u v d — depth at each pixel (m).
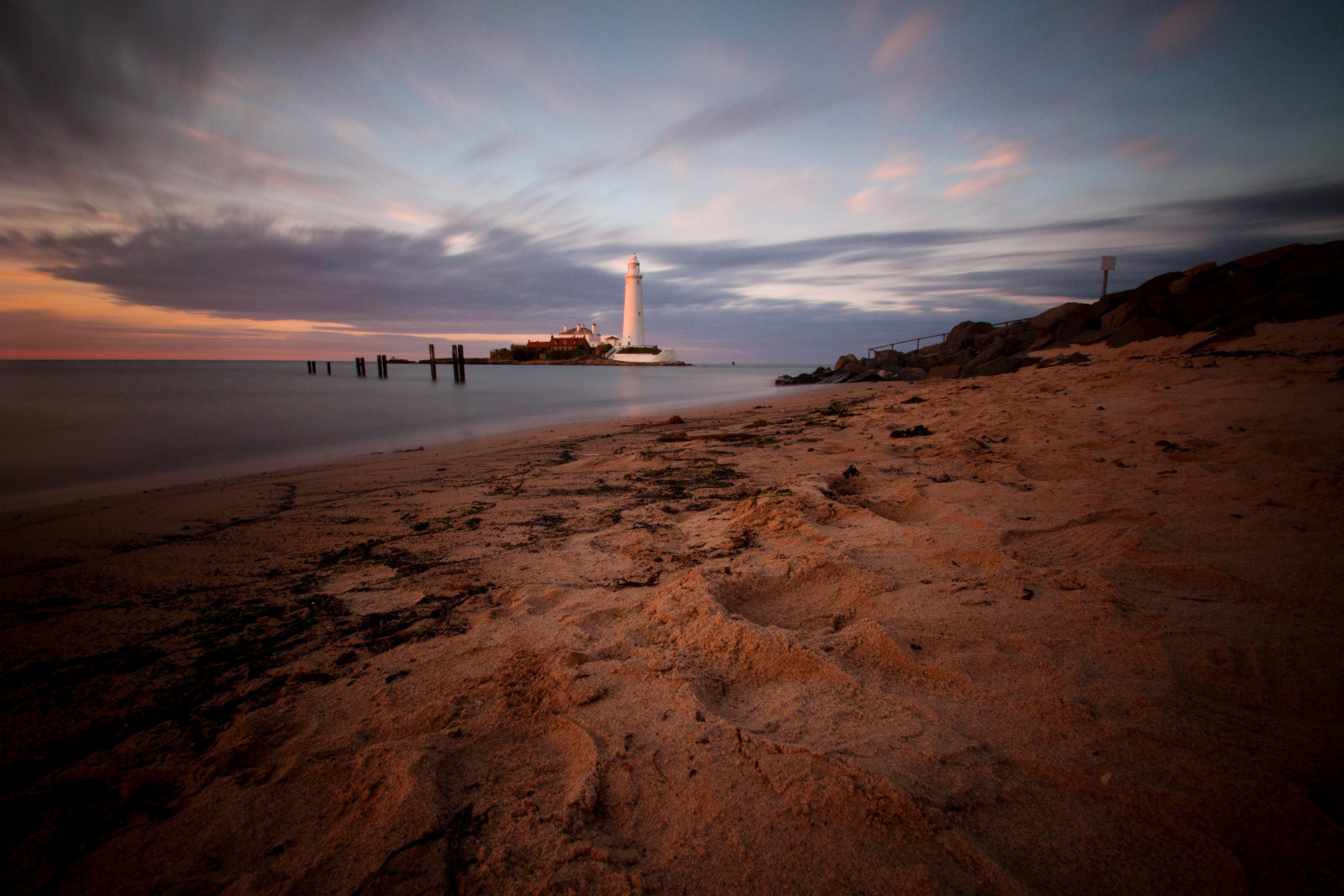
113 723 1.96
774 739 1.61
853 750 1.54
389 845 1.36
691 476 5.62
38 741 1.88
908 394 15.80
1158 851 1.19
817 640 2.10
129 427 12.64
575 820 1.39
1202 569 2.35
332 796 1.54
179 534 4.35
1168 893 1.10
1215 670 1.72
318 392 25.58
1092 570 2.43
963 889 1.14
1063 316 22.25
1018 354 21.45
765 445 7.26
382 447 9.60
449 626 2.54
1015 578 2.47
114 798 1.60
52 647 2.54
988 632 2.07
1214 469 3.85
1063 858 1.19
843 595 2.51
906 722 1.65
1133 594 2.25
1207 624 1.98
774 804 1.39
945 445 5.80
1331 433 4.52
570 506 4.71
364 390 27.02
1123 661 1.82
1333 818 1.17
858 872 1.20
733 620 2.25
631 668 2.02
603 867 1.26
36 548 4.03
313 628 2.63
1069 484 3.89
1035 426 6.36
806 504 3.74
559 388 29.73
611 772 1.54
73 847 1.43
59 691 2.17
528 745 1.69
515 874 1.25
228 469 7.67
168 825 1.49
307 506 5.21
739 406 16.59
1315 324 13.29
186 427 12.55
